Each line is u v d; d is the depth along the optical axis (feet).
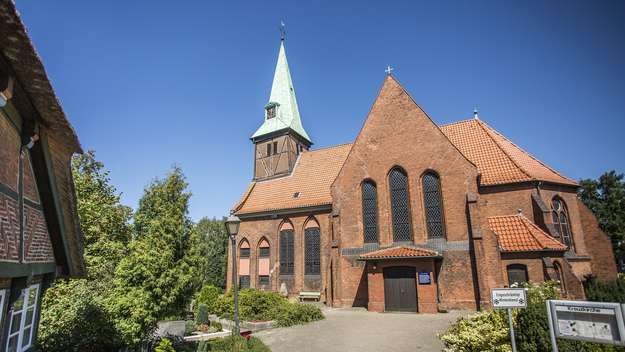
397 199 83.05
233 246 46.57
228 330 65.21
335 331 55.11
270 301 69.56
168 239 53.47
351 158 89.81
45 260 26.07
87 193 76.64
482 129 94.63
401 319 63.16
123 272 46.09
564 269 66.13
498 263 67.97
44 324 40.34
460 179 75.72
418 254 71.67
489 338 33.76
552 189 79.97
